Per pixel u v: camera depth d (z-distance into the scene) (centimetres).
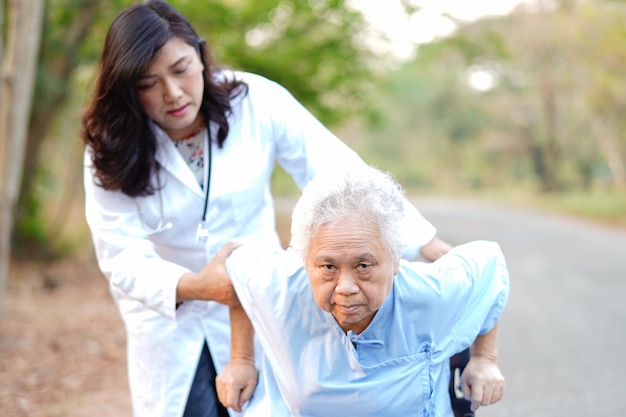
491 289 226
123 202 262
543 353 627
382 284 193
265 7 1010
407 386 213
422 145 5131
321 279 194
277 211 2408
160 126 260
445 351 218
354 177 194
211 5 969
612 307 831
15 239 1226
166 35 241
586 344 657
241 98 269
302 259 200
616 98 2588
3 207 582
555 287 977
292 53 1107
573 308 829
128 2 1067
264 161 270
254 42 1123
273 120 272
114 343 627
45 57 1143
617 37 2308
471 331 222
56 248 1299
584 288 966
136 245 259
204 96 260
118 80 241
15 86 567
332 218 189
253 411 232
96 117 250
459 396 262
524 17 2714
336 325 208
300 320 212
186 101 247
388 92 1808
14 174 582
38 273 1080
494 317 230
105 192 261
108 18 1150
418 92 4412
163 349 264
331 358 211
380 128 1608
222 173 264
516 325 740
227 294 233
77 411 454
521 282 1024
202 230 265
